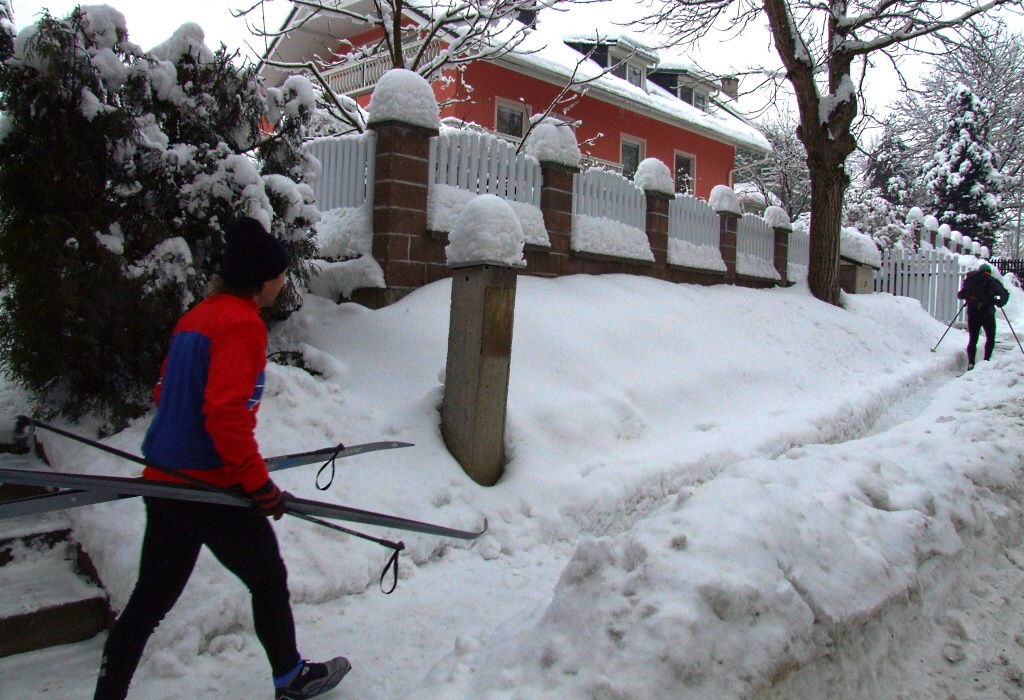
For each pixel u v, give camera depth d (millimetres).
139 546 3404
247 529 2635
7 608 3182
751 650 2648
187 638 3127
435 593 3977
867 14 12469
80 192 4379
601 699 2451
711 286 10977
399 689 3074
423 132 7074
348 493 4316
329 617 3604
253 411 2670
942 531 4023
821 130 12648
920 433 5844
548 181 8500
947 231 22859
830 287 12875
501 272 5039
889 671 3168
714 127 26672
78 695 2889
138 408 4590
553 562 4539
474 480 5012
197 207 4750
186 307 4633
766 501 3283
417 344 6176
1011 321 17672
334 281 6984
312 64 10977
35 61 4266
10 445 4695
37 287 4344
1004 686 3295
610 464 5453
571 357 6637
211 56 5211
